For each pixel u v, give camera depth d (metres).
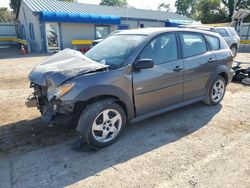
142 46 3.76
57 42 19.05
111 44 4.22
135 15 23.72
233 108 5.17
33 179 2.80
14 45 24.31
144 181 2.76
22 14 22.75
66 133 3.94
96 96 3.29
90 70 3.31
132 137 3.83
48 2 21.27
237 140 3.73
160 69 3.92
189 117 4.64
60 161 3.16
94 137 3.36
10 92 6.39
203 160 3.17
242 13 21.61
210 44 4.96
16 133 3.93
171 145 3.57
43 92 3.63
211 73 4.88
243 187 2.65
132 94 3.65
